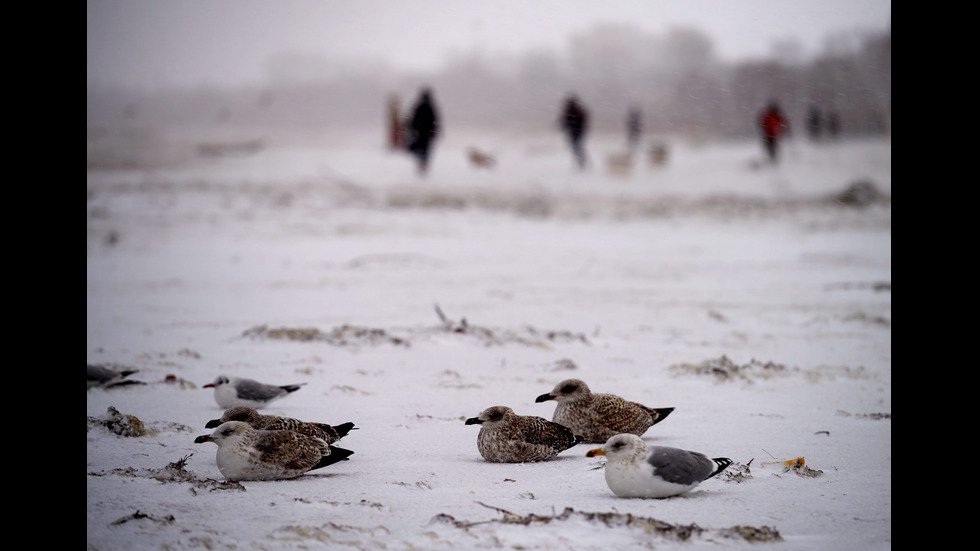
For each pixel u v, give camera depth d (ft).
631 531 19.66
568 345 45.98
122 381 35.24
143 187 109.50
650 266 77.10
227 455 23.58
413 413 32.04
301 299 59.41
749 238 94.22
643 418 28.63
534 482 23.85
